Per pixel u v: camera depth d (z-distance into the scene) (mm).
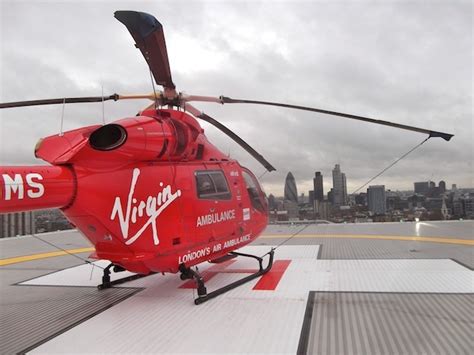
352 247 8508
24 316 4352
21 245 10984
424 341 3252
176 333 3688
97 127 4156
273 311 4223
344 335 3445
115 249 4277
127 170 4203
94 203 3951
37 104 4805
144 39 3916
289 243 9500
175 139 4656
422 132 6156
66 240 11992
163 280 5961
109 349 3357
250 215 6340
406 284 5137
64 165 3928
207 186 5277
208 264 7035
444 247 8078
